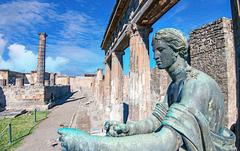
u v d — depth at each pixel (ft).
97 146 4.58
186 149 4.87
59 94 142.51
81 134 4.81
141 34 30.48
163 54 6.08
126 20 38.45
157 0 23.61
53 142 44.83
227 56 31.40
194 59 36.94
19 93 100.78
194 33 37.01
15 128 60.95
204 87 5.46
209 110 5.48
